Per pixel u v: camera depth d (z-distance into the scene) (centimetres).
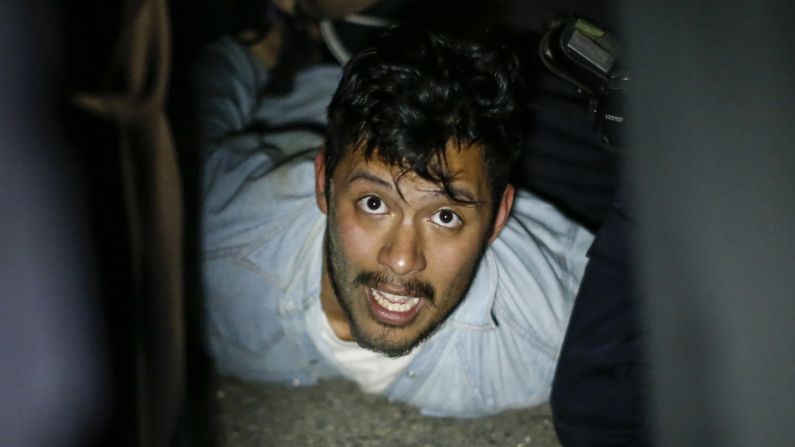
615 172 225
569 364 187
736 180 146
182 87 216
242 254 187
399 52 153
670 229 154
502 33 237
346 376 198
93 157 189
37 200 156
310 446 193
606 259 187
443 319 167
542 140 231
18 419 157
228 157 203
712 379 151
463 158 150
